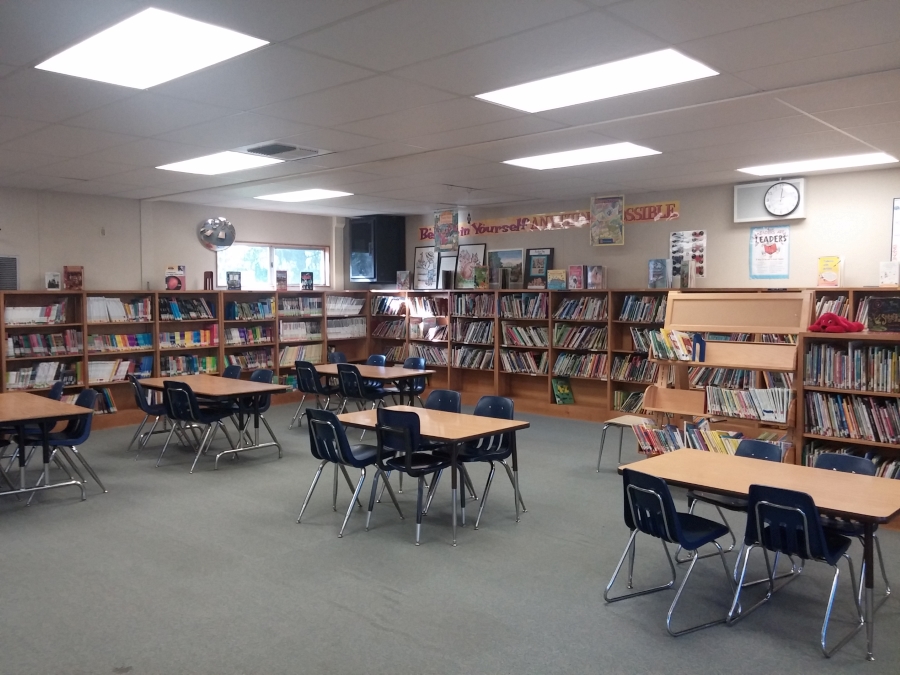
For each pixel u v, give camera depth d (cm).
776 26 316
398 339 1125
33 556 422
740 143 561
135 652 307
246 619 339
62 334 809
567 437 772
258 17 302
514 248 984
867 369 471
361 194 865
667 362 555
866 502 311
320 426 471
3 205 781
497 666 296
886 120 486
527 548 436
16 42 330
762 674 292
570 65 368
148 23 309
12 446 683
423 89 411
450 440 438
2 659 301
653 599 364
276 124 495
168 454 693
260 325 1018
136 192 830
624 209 857
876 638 324
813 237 728
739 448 427
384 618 340
